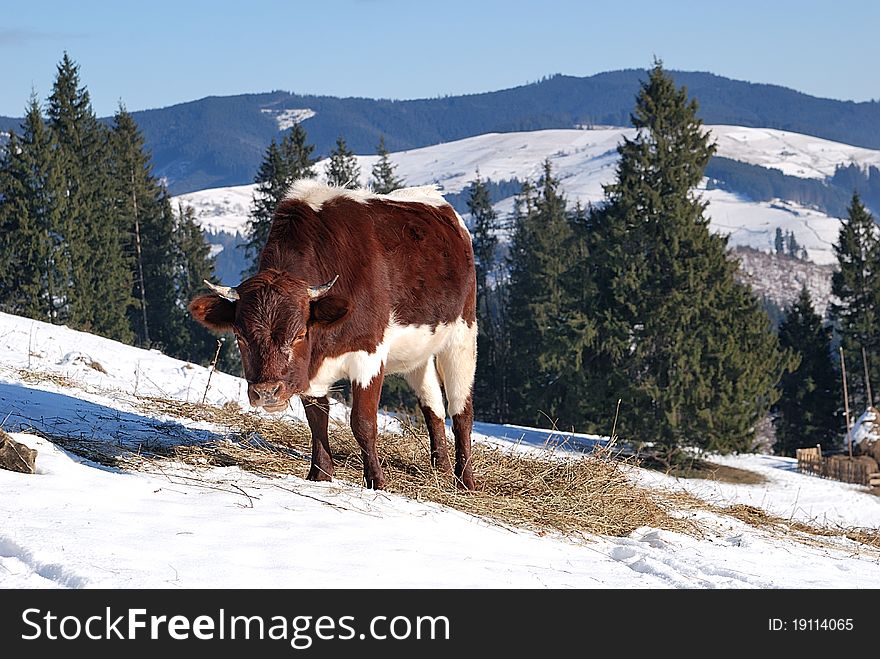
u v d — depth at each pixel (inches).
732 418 1521.9
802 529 568.1
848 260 2829.7
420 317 392.8
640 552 346.9
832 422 2645.2
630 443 1526.8
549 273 2721.5
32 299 2098.9
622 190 1695.4
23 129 2225.6
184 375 727.7
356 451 451.2
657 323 1584.6
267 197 2442.2
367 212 385.1
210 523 283.0
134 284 2728.8
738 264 1669.5
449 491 387.9
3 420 411.2
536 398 2274.9
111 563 236.1
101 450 379.9
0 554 241.1
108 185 2593.5
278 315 327.9
